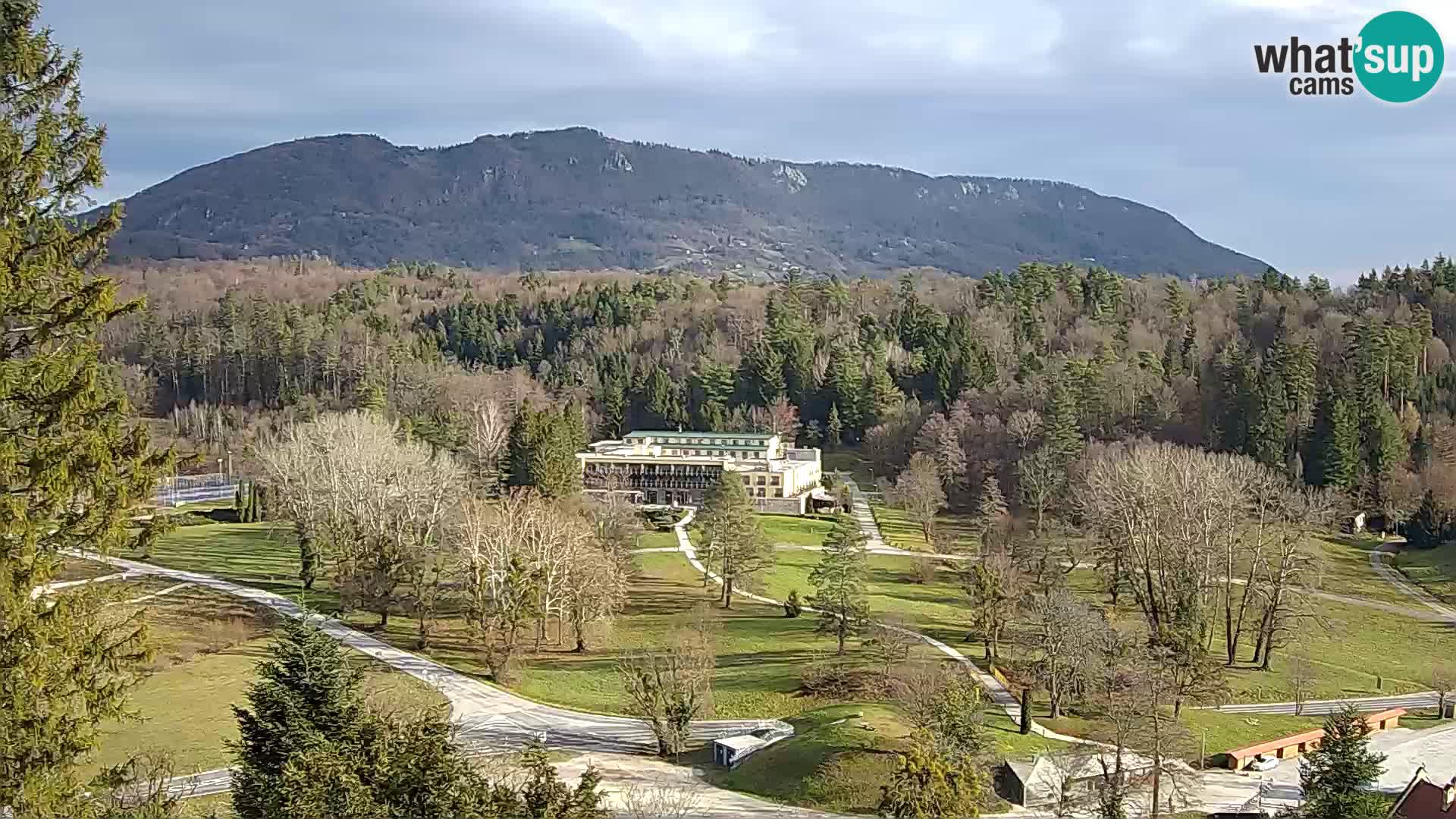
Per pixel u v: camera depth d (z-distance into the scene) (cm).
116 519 2611
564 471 11906
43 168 2491
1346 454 13600
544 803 3183
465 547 8669
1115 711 5997
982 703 7144
